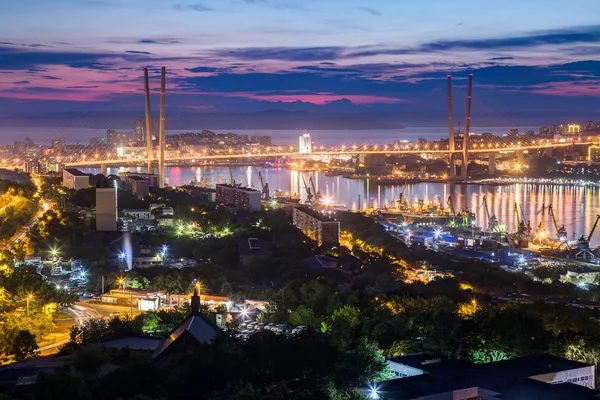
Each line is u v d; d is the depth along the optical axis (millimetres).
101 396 167875
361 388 176625
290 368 181875
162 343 194750
